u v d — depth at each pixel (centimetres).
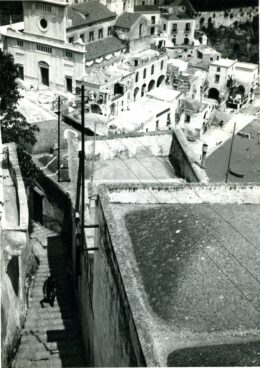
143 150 3247
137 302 1273
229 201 1894
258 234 1695
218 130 9656
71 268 3212
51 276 2852
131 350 1257
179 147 3100
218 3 13812
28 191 3672
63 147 4100
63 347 2338
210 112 9700
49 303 2723
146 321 1219
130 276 1364
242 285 1485
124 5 11338
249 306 1423
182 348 1286
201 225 1734
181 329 1345
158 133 3244
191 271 1530
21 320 2420
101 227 1750
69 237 3412
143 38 9619
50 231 3819
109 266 1580
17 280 2378
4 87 4128
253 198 1891
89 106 7631
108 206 1706
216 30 14038
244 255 1590
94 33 9312
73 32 8819
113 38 9488
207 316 1389
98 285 1859
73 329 2520
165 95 8462
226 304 1423
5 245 2036
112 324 1545
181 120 8919
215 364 1222
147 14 11362
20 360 2180
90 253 2191
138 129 7250
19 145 3688
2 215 2056
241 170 8450
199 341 1312
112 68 8375
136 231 1720
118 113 7756
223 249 1617
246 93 10725
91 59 8706
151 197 1869
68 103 7544
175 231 1700
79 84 8019
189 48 11100
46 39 8081
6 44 8531
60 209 3650
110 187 1838
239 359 1241
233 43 13975
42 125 4512
